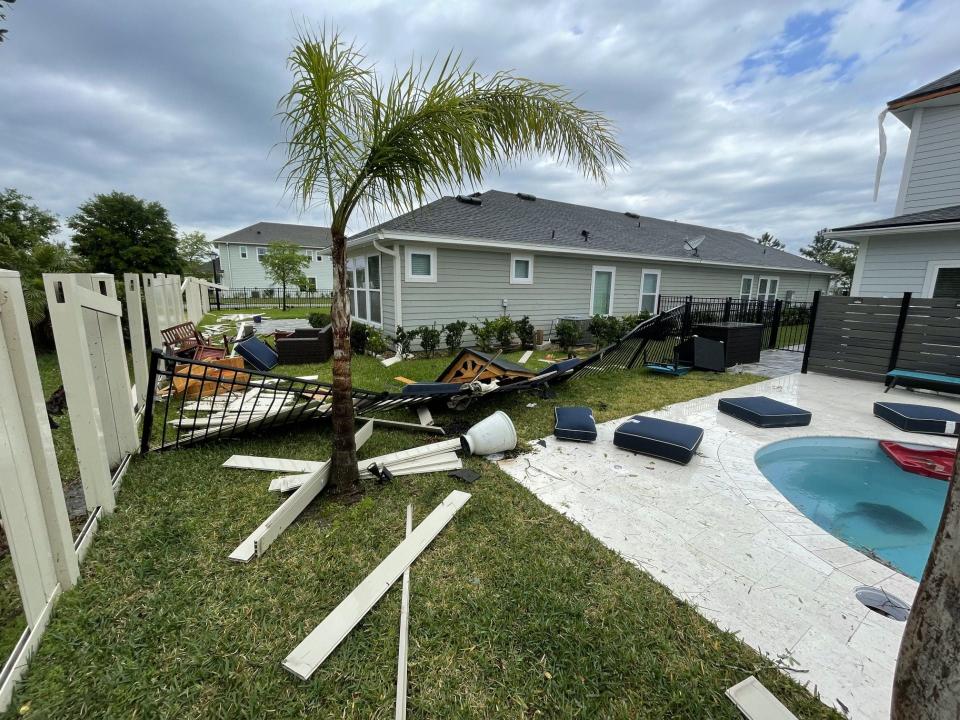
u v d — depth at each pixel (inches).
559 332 432.5
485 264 435.5
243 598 84.1
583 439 173.2
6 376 68.1
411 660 71.2
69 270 368.8
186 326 370.0
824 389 272.5
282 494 125.7
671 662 71.1
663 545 104.4
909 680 40.7
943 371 263.1
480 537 106.7
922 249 337.7
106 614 78.9
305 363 330.0
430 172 107.2
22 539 70.9
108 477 111.4
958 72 349.4
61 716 60.7
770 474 165.3
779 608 83.7
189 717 61.2
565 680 67.8
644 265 548.4
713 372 328.5
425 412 200.1
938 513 139.3
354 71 100.8
